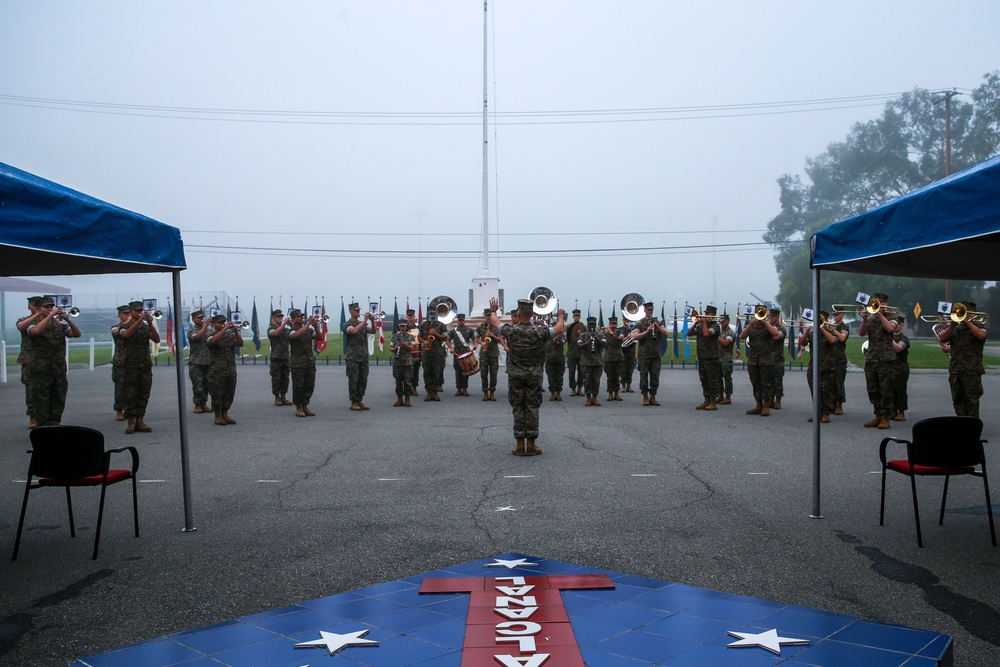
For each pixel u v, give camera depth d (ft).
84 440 21.16
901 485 29.81
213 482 31.07
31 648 15.21
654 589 17.62
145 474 32.76
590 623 15.42
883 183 215.31
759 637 14.53
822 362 50.08
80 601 17.72
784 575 19.11
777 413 55.11
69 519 23.81
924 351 134.31
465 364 61.21
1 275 22.81
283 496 28.48
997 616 16.52
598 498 27.68
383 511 26.00
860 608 16.96
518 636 14.71
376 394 71.31
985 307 182.29
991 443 39.65
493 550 21.29
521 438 36.58
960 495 28.04
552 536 22.65
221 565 20.27
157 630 16.02
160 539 22.82
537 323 36.91
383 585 18.13
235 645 14.58
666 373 100.01
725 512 25.54
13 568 20.18
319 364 120.57
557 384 63.93
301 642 14.61
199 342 56.03
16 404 62.90
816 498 24.86
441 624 15.47
